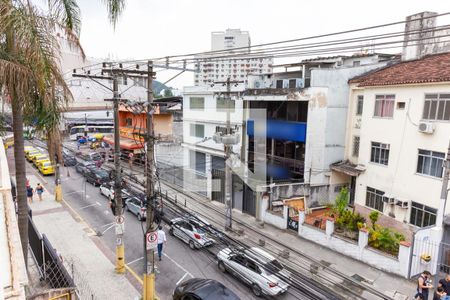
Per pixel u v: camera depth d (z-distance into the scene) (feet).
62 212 67.77
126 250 51.29
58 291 24.72
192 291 35.63
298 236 55.26
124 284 41.70
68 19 33.45
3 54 26.84
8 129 36.29
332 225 50.11
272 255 41.55
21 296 13.15
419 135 50.19
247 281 40.27
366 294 37.93
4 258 14.76
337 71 65.36
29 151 124.36
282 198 63.21
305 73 74.84
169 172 73.61
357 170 61.26
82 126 163.12
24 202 32.45
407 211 52.39
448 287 32.63
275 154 70.95
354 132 66.23
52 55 28.25
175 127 92.68
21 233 32.37
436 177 48.26
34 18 27.68
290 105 71.36
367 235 45.83
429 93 48.37
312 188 65.98
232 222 56.75
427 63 55.26
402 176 53.31
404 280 41.32
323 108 65.21
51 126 30.78
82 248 51.57
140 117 93.09
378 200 58.23
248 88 75.87
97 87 168.55
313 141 65.62
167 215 55.52
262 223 59.52
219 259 45.06
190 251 50.57
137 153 82.89
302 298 37.42
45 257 35.37
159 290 40.68
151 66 33.78
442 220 39.45
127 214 66.69
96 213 67.67
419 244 41.14
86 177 93.45
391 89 54.39
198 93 74.49
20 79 26.45
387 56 79.36
